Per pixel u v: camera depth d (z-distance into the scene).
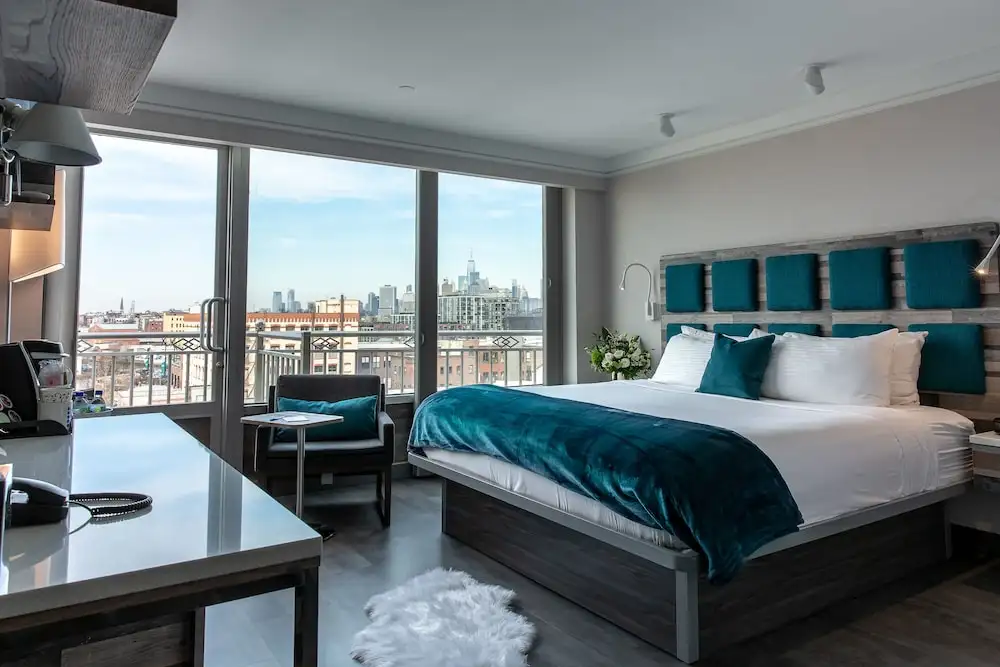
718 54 3.34
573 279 5.53
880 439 2.73
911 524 3.01
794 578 2.49
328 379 4.23
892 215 3.70
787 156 4.25
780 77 3.65
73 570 0.78
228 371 4.19
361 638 2.29
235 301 4.20
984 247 3.30
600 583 2.51
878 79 3.67
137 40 0.92
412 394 4.98
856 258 3.79
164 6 0.85
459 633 2.31
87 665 0.88
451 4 2.82
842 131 3.95
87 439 1.60
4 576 0.76
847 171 3.92
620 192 5.51
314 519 3.77
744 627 2.32
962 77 3.36
